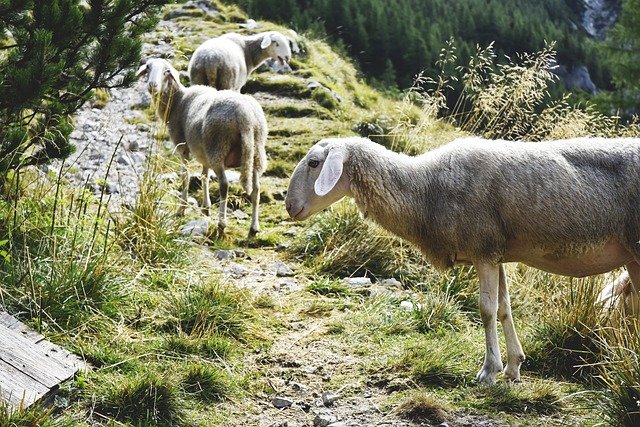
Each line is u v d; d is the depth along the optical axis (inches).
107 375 195.5
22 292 215.3
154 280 245.9
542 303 251.1
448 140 326.3
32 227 237.6
